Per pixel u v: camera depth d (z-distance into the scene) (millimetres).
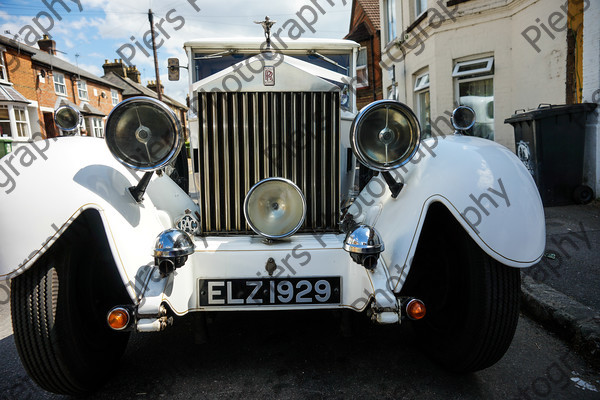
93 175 1820
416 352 2281
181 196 2576
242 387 1972
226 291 1938
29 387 2064
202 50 3416
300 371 2098
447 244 2066
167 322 1731
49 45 24031
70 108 2205
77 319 1844
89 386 1917
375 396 1887
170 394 1932
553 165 5176
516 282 1838
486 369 2119
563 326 2436
